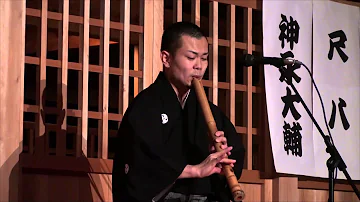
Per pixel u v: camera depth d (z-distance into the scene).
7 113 6.54
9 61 6.61
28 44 9.64
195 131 5.62
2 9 6.63
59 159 6.79
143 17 7.58
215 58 8.05
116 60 10.70
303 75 8.69
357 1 9.74
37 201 6.71
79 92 7.01
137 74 7.49
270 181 8.34
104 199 7.05
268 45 8.45
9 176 6.46
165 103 5.60
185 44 5.57
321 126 8.81
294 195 8.42
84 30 7.04
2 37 6.61
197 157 5.57
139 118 5.40
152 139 5.34
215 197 5.55
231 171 5.25
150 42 7.58
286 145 8.40
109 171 7.09
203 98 5.46
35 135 6.75
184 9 9.52
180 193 5.43
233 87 8.18
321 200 8.77
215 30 8.09
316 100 8.81
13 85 6.61
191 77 5.59
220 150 5.23
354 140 9.06
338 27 9.15
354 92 9.16
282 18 8.60
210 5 8.16
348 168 8.94
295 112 8.55
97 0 8.48
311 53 8.85
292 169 8.38
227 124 5.89
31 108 6.76
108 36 7.20
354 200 9.09
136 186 5.28
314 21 8.92
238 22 10.03
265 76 8.37
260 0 8.58
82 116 6.96
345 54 9.16
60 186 6.85
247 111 8.32
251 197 8.19
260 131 8.48
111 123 11.20
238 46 8.38
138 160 5.30
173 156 5.50
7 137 6.50
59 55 6.94
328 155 8.78
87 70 7.02
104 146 7.10
